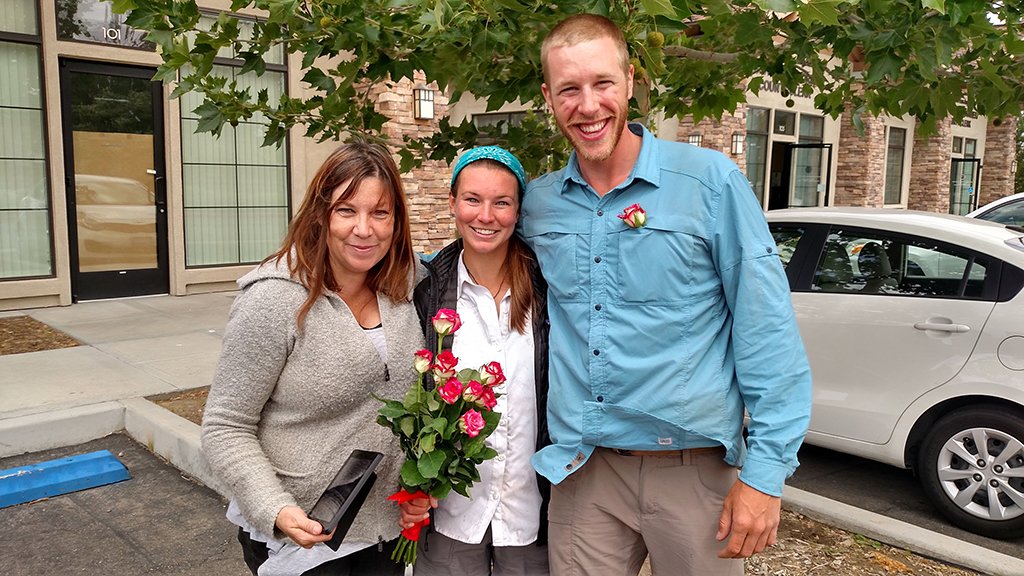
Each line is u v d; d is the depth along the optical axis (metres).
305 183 9.55
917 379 3.78
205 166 8.80
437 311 2.05
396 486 1.97
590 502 2.04
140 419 4.56
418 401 1.78
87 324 7.11
